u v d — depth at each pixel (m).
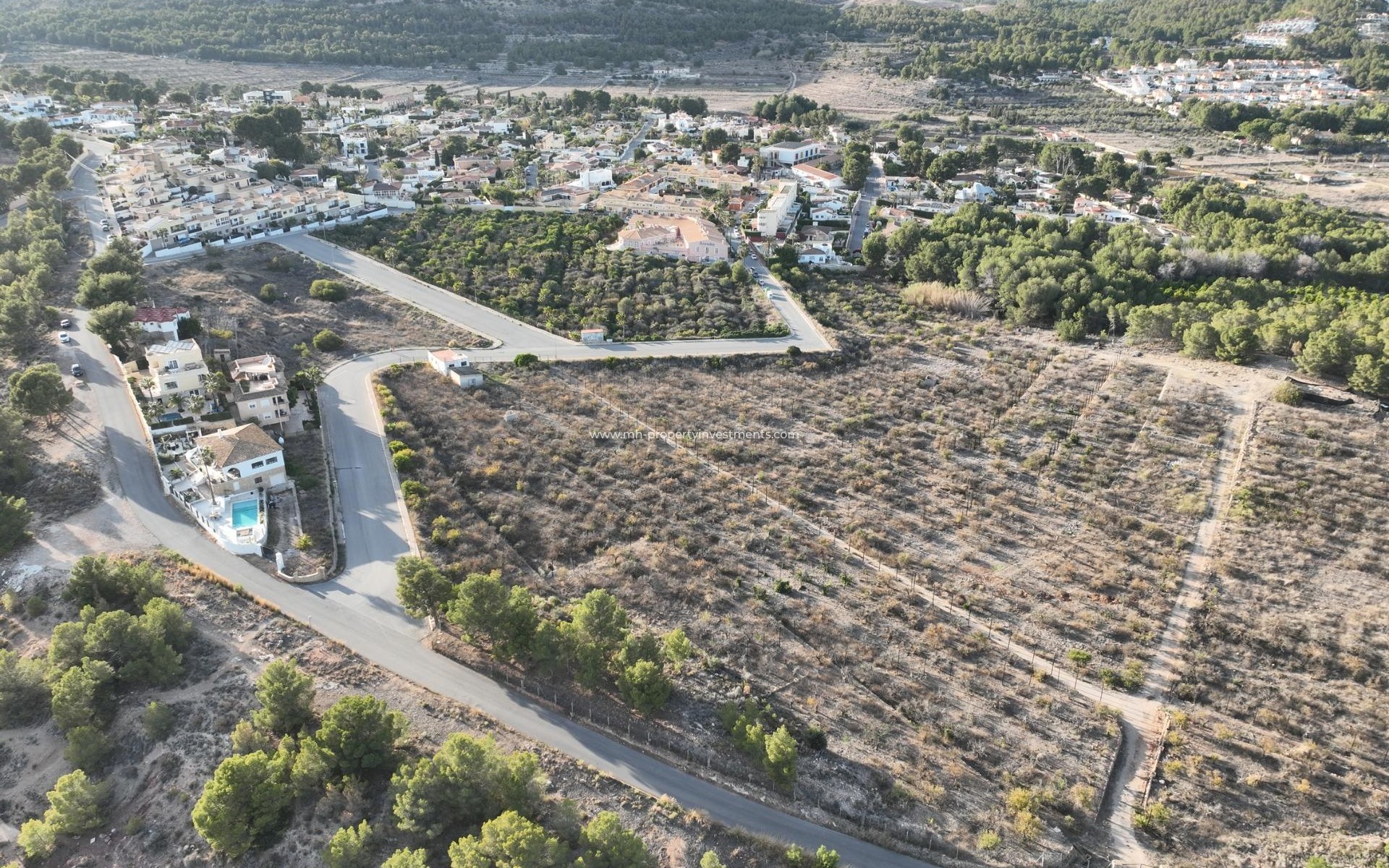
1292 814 72.44
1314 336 128.38
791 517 107.31
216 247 169.00
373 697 73.56
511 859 60.84
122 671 76.56
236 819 65.12
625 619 81.88
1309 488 106.75
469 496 105.88
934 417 130.00
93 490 101.00
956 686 83.25
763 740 72.69
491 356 140.38
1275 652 86.81
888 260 193.00
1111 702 82.25
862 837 69.50
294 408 118.81
